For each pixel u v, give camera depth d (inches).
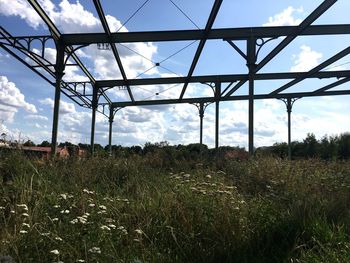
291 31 732.0
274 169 378.9
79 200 234.5
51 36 702.5
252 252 186.4
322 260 173.2
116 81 1104.2
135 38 744.3
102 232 186.4
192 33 749.3
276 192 288.7
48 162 373.7
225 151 775.7
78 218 189.0
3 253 160.2
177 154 613.3
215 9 614.9
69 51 769.6
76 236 181.5
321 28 732.7
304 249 185.9
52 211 213.9
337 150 1306.6
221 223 201.6
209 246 192.2
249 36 770.8
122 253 178.1
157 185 301.7
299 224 203.2
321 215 217.9
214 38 770.2
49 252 162.4
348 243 186.9
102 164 404.8
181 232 201.2
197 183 282.7
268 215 223.5
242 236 195.8
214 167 457.4
